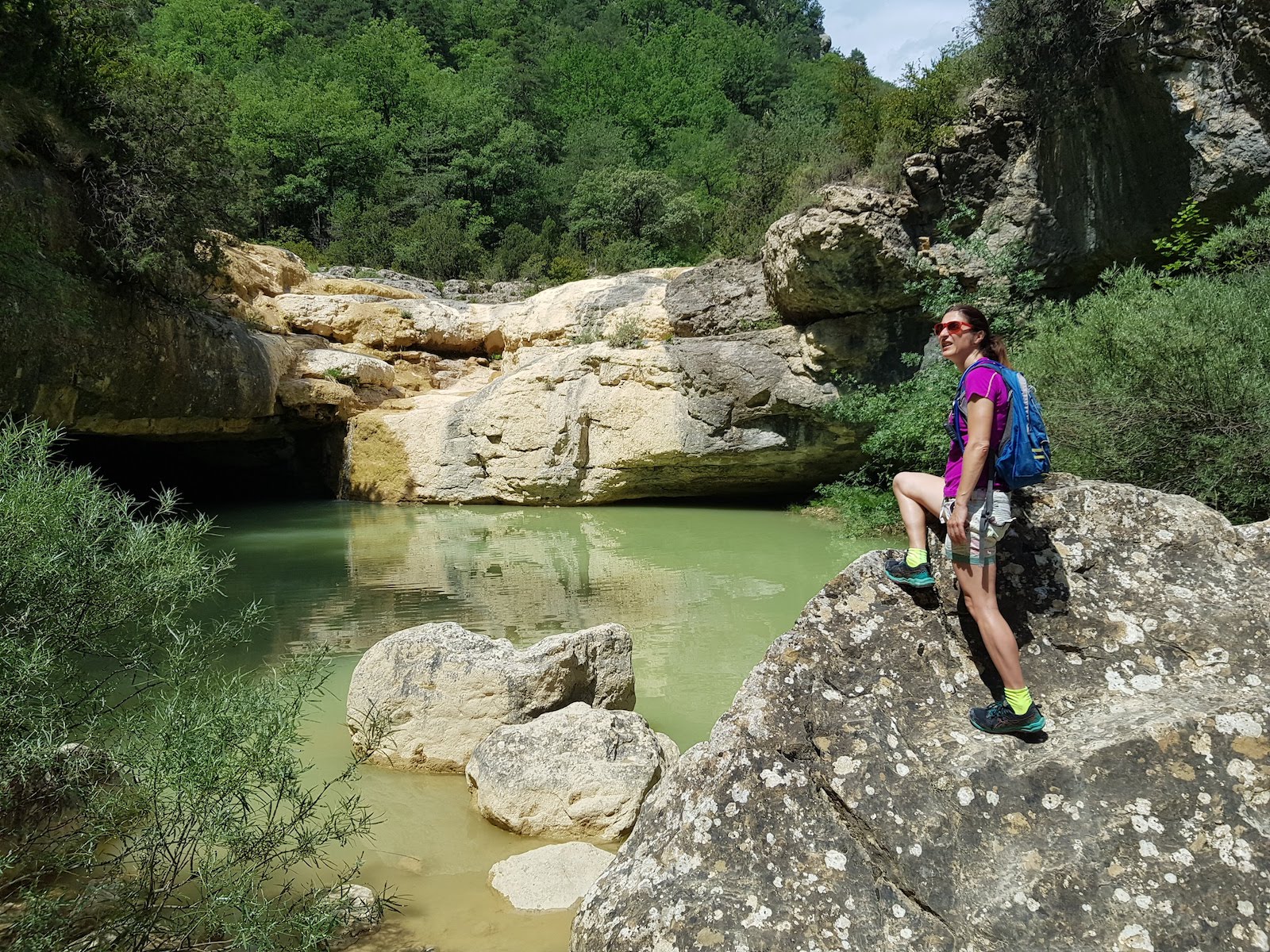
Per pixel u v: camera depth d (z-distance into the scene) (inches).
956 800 134.6
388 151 2079.2
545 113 2581.2
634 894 134.9
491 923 177.8
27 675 151.2
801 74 2994.6
